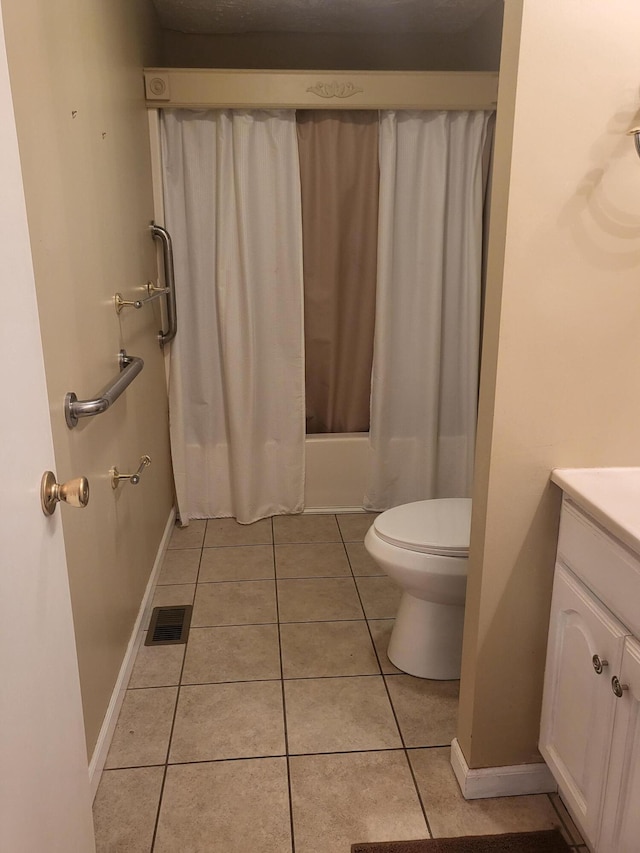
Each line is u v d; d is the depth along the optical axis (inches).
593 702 50.2
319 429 126.3
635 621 44.4
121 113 83.2
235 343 114.3
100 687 66.5
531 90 47.9
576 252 51.3
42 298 50.5
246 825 59.6
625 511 47.1
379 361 118.1
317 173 111.3
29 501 35.5
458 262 116.8
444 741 69.9
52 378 52.4
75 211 60.4
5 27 43.8
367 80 104.5
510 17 48.5
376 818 60.4
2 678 31.7
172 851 57.1
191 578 102.9
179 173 109.3
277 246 112.3
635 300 52.6
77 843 42.6
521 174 49.4
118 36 82.0
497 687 60.4
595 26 47.1
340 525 121.6
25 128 47.6
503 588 57.9
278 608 94.6
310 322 118.6
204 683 78.7
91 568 63.4
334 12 114.8
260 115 106.7
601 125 49.0
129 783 64.2
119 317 78.7
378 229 113.2
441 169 110.4
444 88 105.6
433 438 122.0
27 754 34.7
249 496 120.6
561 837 58.7
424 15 117.0
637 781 44.0
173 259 111.8
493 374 53.7
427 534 76.2
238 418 116.6
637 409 54.9
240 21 118.8
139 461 89.2
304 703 75.4
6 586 32.3
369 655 84.1
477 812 61.2
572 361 53.4
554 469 55.4
